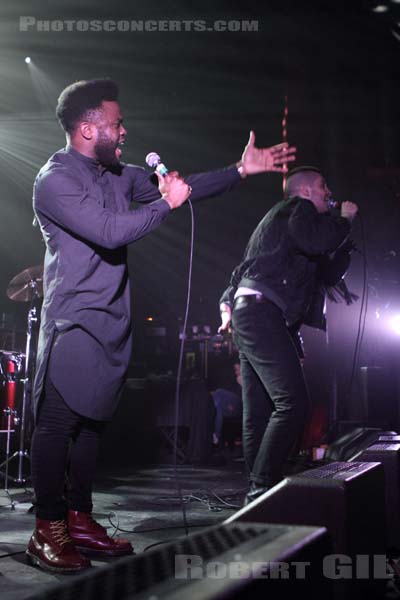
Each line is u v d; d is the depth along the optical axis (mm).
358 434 4543
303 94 6398
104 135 2350
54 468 2223
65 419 2244
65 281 2258
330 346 5816
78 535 2398
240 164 2691
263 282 2773
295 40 6562
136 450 7348
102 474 5766
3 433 5801
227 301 3162
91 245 2281
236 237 13656
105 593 804
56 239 2295
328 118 6277
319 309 3127
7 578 2068
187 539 1029
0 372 5438
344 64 6363
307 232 2705
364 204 5828
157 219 2230
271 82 9242
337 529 1544
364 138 6164
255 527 1081
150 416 7270
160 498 4066
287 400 2619
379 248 5555
